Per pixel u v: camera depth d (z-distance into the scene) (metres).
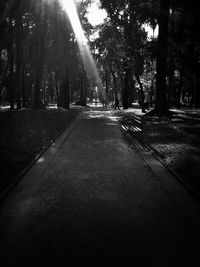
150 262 4.61
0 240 5.30
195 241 5.25
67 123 24.77
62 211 6.56
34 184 8.47
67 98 47.59
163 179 8.93
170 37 31.52
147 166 10.50
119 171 9.87
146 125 22.03
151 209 6.67
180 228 5.74
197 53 35.84
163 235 5.46
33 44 37.50
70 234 5.50
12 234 5.52
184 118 26.05
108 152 12.92
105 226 5.82
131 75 54.38
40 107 39.69
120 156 12.12
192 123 22.69
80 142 15.50
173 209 6.67
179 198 7.32
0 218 6.21
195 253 4.87
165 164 10.41
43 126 21.22
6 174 9.06
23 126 20.41
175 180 8.83
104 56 54.41
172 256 4.78
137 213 6.45
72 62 45.53
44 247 5.06
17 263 4.61
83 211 6.56
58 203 7.04
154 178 9.05
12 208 6.75
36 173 9.56
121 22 33.28
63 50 42.31
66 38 40.91
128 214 6.40
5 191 7.64
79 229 5.70
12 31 31.97
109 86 97.06
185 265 4.54
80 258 4.72
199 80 47.75
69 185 8.39
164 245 5.11
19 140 14.97
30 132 17.94
